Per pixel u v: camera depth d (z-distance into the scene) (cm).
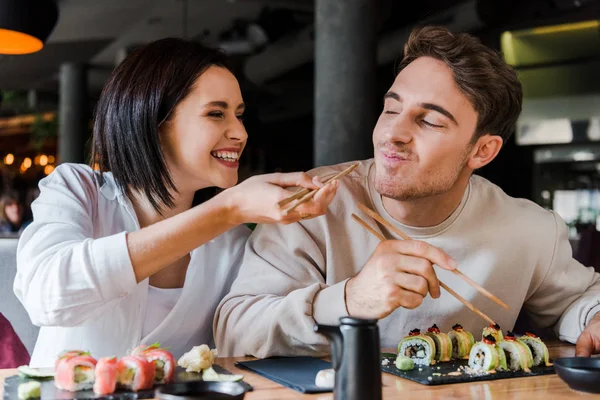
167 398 115
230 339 173
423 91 169
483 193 202
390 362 167
